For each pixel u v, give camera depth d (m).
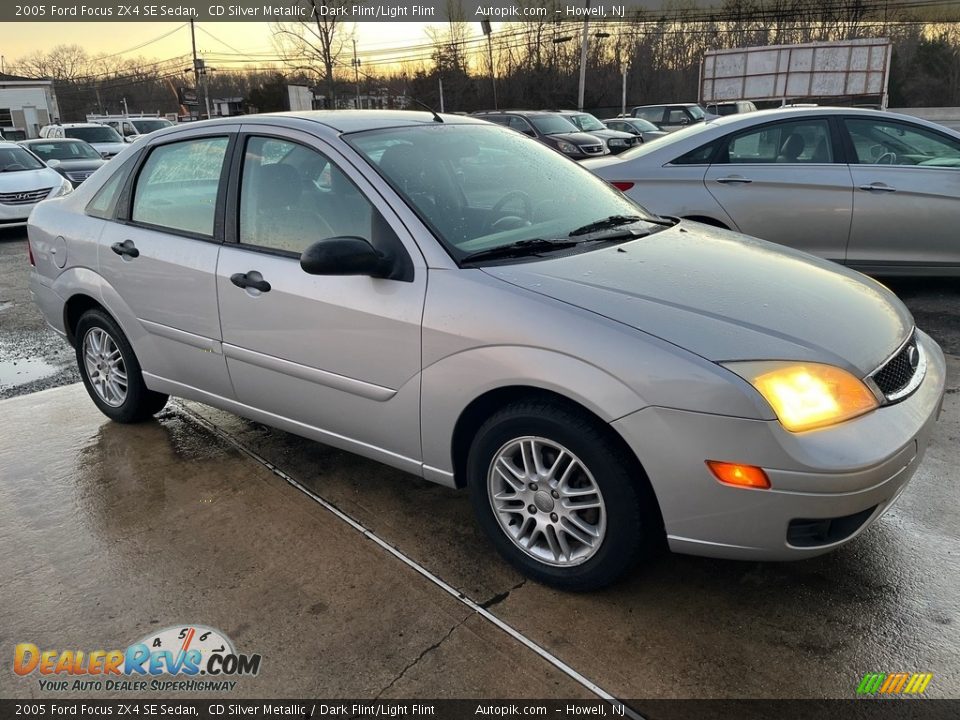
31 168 12.11
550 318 2.41
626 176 6.12
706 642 2.39
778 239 5.91
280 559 2.89
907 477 2.40
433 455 2.81
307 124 3.20
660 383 2.23
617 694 2.21
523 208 3.17
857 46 20.84
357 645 2.43
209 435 4.04
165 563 2.89
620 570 2.47
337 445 3.19
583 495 2.49
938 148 5.74
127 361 3.95
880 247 5.76
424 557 2.88
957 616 2.47
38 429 4.16
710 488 2.23
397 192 2.84
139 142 3.88
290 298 3.02
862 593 2.59
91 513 3.26
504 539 2.73
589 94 41.31
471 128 3.60
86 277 3.95
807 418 2.20
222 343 3.37
